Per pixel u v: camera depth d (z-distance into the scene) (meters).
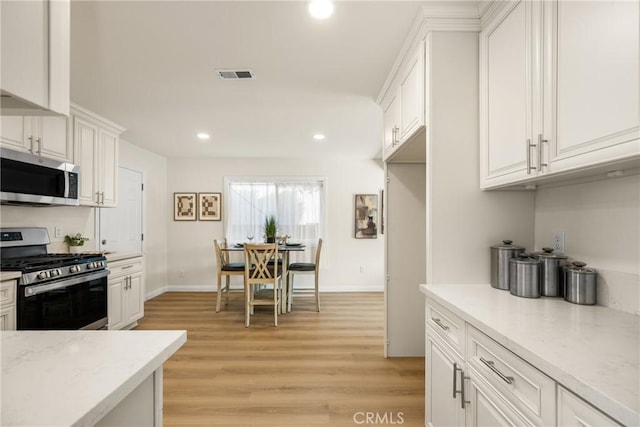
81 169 3.19
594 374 0.77
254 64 2.35
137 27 1.89
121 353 0.83
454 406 1.43
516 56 1.44
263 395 2.29
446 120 1.78
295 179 5.85
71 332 0.98
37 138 2.70
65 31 0.71
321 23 1.87
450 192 1.78
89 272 2.88
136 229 4.91
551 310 1.31
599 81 1.03
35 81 0.64
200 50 2.16
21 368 0.75
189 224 5.77
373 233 5.85
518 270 1.53
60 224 3.32
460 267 1.78
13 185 2.43
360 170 5.88
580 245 1.51
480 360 1.22
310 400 2.23
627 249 1.29
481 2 1.68
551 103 1.23
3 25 0.58
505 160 1.53
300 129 3.99
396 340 2.94
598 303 1.39
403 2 1.70
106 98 2.98
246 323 3.78
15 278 2.18
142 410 0.84
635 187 1.25
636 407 0.63
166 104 3.13
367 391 2.35
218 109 3.28
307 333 3.56
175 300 5.04
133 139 4.50
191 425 1.96
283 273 4.31
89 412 0.59
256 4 1.70
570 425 0.79
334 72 2.47
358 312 4.41
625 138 0.95
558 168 1.21
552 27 1.23
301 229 5.83
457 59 1.78
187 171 5.79
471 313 1.27
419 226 2.93
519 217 1.80
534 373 0.91
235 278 5.75
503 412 1.06
